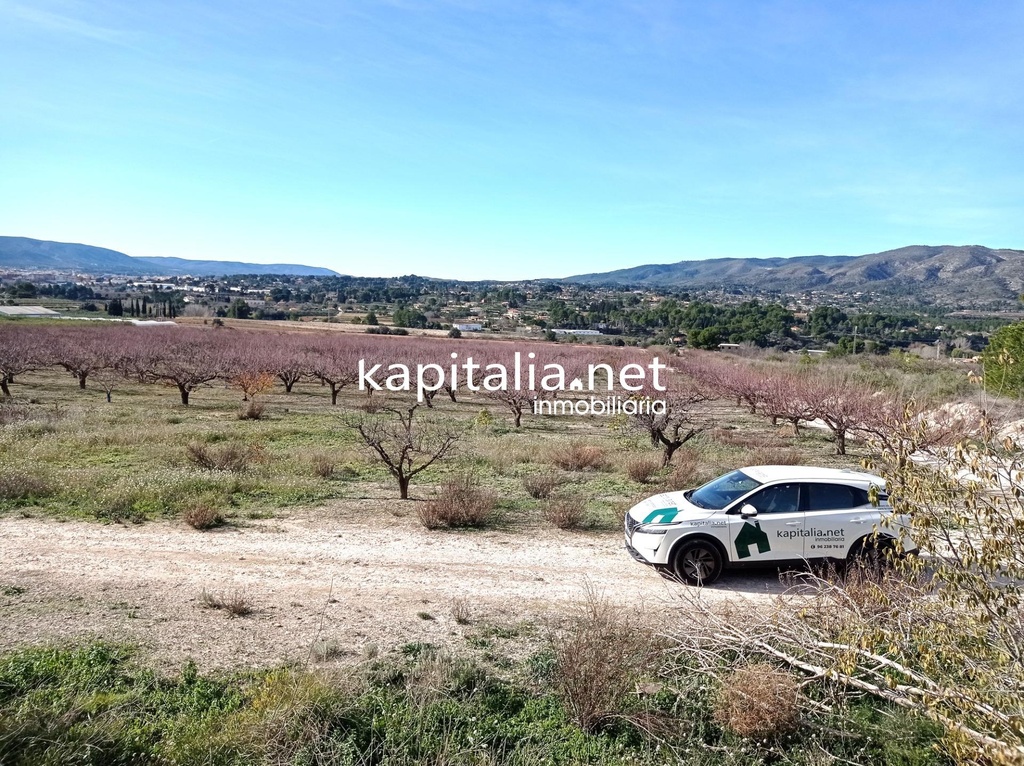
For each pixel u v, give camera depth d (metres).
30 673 5.55
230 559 8.71
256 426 21.30
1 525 9.81
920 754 4.75
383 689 5.50
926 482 4.02
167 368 31.16
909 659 5.23
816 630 5.90
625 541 9.03
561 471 15.40
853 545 8.09
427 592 7.82
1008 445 4.04
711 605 7.43
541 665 5.90
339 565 8.64
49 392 30.91
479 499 11.11
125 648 6.10
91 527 9.84
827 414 19.83
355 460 15.98
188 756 4.54
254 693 5.34
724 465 16.52
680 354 53.12
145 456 15.16
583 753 4.84
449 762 4.64
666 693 5.59
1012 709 3.84
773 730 5.06
